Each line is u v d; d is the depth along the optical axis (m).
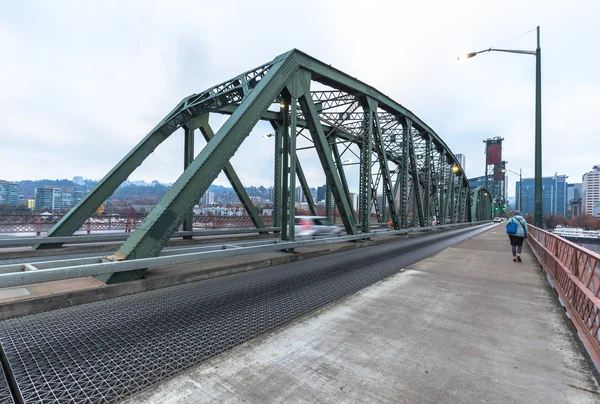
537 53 13.25
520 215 9.24
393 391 2.51
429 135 23.12
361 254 10.35
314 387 2.56
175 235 12.38
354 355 3.14
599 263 3.41
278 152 16.98
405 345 3.38
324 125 19.02
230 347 3.30
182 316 4.21
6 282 3.70
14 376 2.68
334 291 5.60
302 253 9.07
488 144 120.31
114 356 3.06
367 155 13.41
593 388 2.58
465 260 9.27
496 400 2.41
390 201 16.22
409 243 14.41
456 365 2.96
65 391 2.46
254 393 2.47
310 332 3.72
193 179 6.39
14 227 12.77
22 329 3.69
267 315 4.29
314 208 19.33
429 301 5.04
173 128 12.38
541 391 2.54
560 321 4.15
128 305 4.64
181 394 2.45
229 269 6.91
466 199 42.88
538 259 8.88
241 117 7.48
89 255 9.34
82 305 4.58
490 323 4.07
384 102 15.35
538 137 13.18
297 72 9.77
